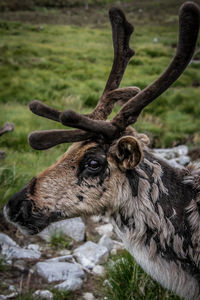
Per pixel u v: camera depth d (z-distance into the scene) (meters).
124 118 2.55
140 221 2.61
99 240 4.43
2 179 4.86
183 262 2.62
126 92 2.80
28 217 2.61
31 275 3.67
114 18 2.79
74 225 4.47
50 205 2.59
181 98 10.11
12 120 7.70
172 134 8.11
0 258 3.79
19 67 12.58
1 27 20.06
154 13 19.06
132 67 8.71
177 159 6.82
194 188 2.70
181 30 2.29
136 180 2.59
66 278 3.65
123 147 2.45
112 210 2.66
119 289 3.39
